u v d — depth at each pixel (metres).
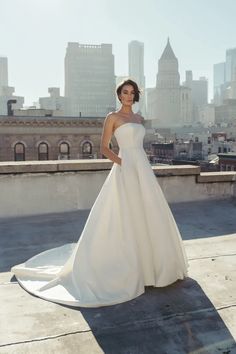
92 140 54.88
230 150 95.06
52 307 3.28
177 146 98.44
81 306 3.26
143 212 3.61
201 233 5.48
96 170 7.00
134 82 3.71
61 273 3.75
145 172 3.65
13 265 4.29
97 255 3.57
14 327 2.95
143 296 3.46
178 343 2.73
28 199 6.65
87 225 3.69
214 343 2.73
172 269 3.63
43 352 2.62
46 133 52.72
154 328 2.93
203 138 137.62
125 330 2.90
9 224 6.06
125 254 3.52
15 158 52.03
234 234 5.43
